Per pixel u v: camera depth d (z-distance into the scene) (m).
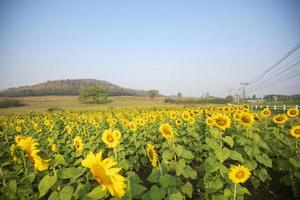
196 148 9.86
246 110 14.64
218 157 5.80
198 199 6.86
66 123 19.78
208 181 5.84
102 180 3.25
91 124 17.77
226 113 15.05
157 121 16.62
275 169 8.27
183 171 6.35
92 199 4.12
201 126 13.17
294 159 6.62
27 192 5.16
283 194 7.23
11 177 6.02
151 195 4.75
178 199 4.92
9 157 8.95
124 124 13.79
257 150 7.37
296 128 7.50
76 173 4.58
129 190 4.33
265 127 11.02
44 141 11.54
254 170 7.40
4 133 14.70
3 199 4.87
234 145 8.85
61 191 4.17
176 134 10.91
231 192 5.34
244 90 79.50
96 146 9.89
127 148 10.73
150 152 5.33
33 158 4.20
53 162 4.69
